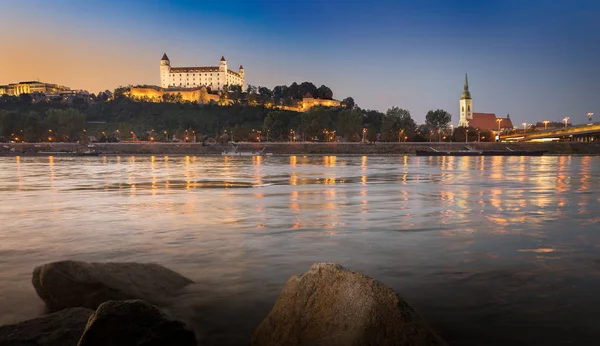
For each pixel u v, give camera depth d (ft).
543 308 23.11
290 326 18.56
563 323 21.24
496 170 191.52
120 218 55.72
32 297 25.21
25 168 224.74
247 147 625.41
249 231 46.26
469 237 42.55
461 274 29.43
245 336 20.24
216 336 20.18
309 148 614.75
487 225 49.65
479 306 23.47
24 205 69.92
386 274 29.55
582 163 289.74
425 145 600.80
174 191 94.02
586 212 60.29
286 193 89.04
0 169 212.64
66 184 114.62
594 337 19.76
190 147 621.72
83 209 64.85
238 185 110.01
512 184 111.14
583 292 25.53
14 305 23.95
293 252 36.40
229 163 305.32
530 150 565.53
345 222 52.13
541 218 55.01
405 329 16.53
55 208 66.13
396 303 17.24
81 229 47.75
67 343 17.60
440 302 24.06
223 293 25.73
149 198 80.07
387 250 36.91
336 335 17.29
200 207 66.95
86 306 22.66
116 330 16.81
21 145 632.79
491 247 37.86
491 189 96.73
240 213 60.23
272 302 24.27
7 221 53.52
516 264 31.99
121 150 620.90
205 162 331.98
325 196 82.84
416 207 66.28
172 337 17.26
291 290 19.66
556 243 39.47
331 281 18.89
